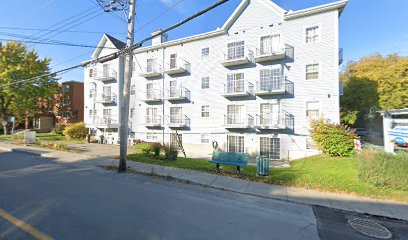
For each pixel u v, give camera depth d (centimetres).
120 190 699
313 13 1798
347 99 2830
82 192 662
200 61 2308
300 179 867
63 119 3844
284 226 482
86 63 1160
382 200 660
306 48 1827
